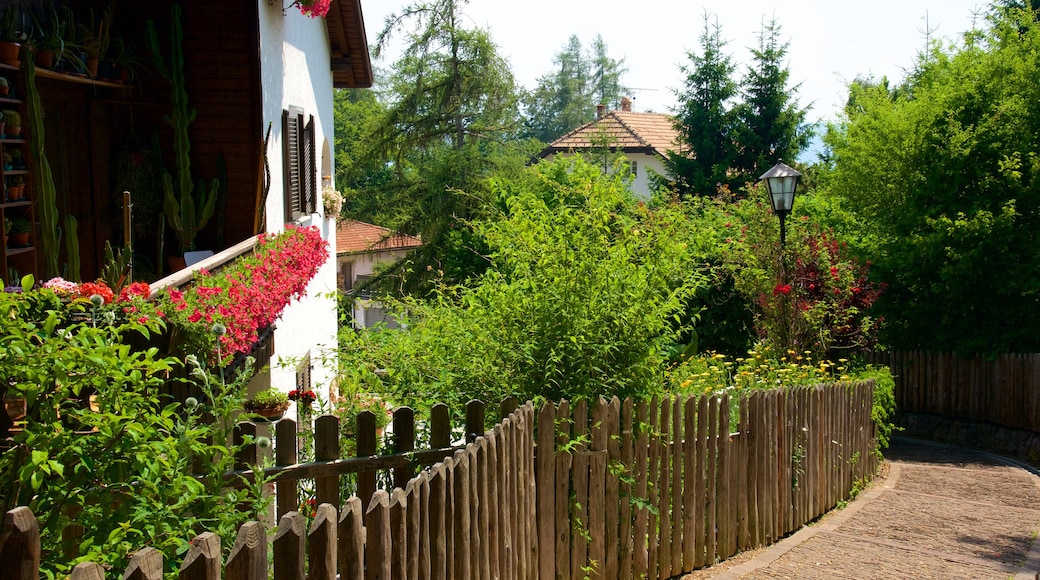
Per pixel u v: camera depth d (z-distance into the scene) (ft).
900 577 25.91
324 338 48.55
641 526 23.32
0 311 11.40
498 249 25.95
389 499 12.21
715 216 63.41
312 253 33.22
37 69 25.27
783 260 47.06
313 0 37.37
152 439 11.93
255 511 14.25
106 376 11.60
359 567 11.00
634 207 29.22
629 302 23.38
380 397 22.24
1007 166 57.36
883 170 64.13
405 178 99.71
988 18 66.54
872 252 64.34
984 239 57.67
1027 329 59.16
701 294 59.98
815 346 47.32
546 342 22.74
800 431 32.48
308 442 18.97
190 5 32.78
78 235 30.76
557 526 20.97
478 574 15.89
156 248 33.19
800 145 106.93
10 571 7.93
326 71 51.72
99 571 7.22
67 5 30.66
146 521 11.51
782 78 104.78
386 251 97.25
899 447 59.52
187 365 17.81
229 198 33.50
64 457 11.43
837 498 37.04
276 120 36.22
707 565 26.32
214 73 33.12
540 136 254.68
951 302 61.41
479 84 94.68
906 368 64.64
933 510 36.40
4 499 11.50
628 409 22.71
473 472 15.62
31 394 11.05
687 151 110.63
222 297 19.83
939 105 61.77
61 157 29.78
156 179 32.53
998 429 58.54
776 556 27.96
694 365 38.27
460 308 25.12
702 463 25.84
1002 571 26.89
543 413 20.42
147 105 32.42
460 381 22.59
